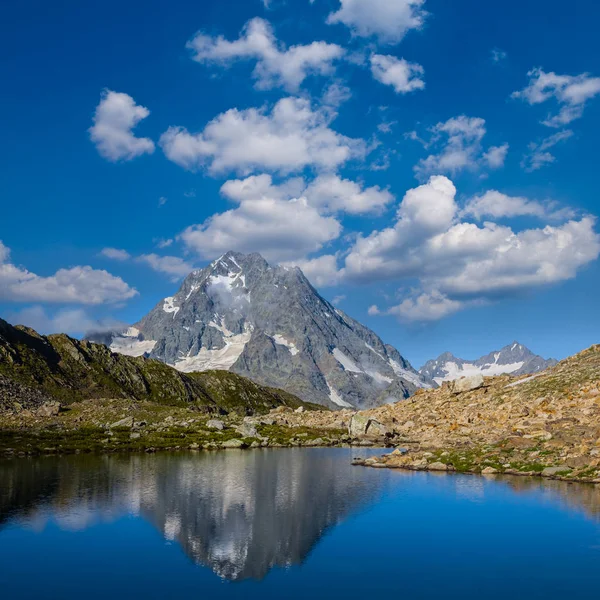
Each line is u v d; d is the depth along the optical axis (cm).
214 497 6494
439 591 3772
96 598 3738
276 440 12169
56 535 5069
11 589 3906
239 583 3972
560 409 9219
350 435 12719
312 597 3744
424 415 12631
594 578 3934
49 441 11275
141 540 4919
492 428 9512
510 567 4162
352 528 5209
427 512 5625
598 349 12638
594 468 6650
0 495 6538
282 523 5397
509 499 5869
